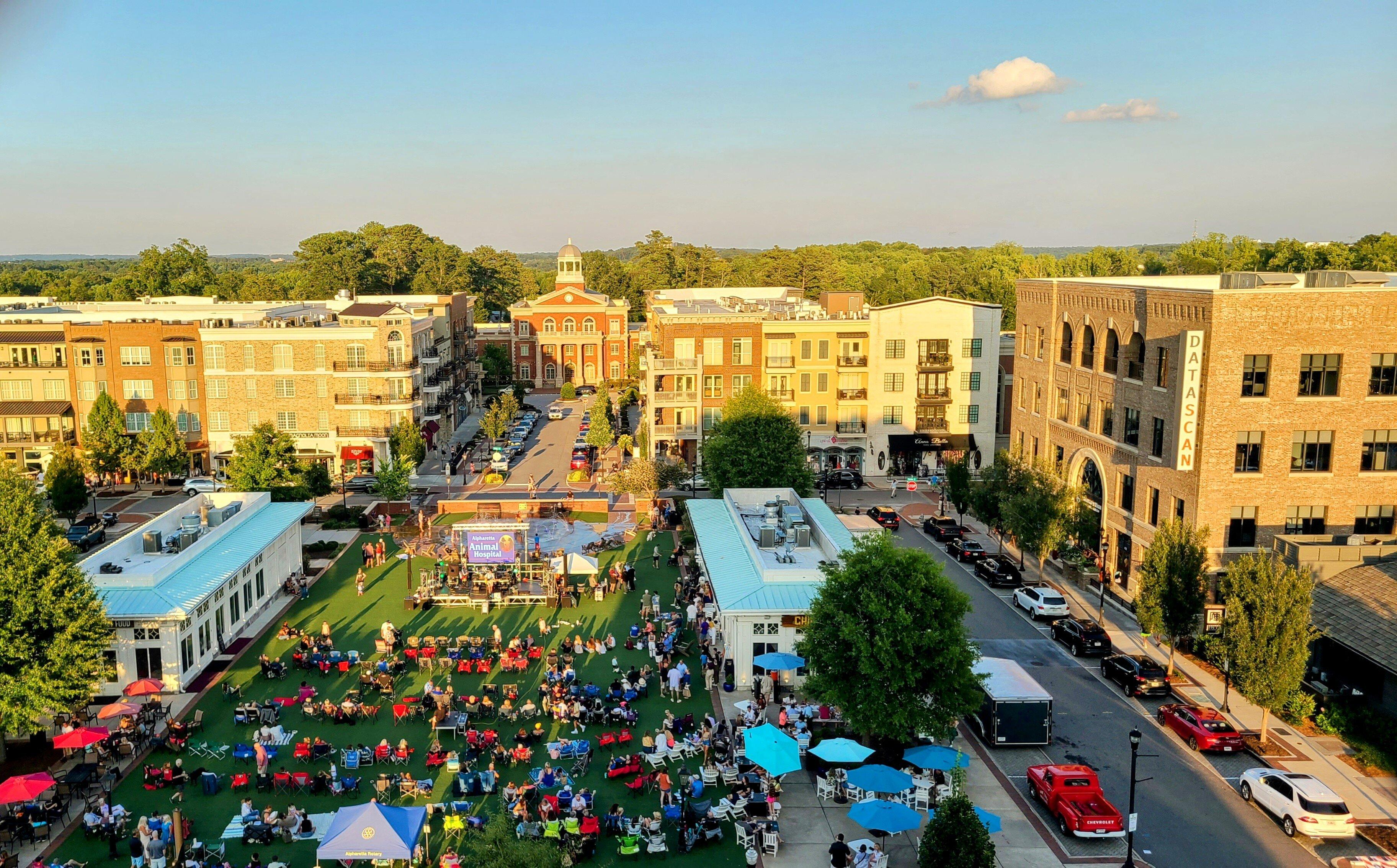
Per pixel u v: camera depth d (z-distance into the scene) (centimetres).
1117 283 5884
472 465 9931
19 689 3491
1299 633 3666
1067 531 5784
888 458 9281
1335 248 13925
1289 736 3900
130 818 3300
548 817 3166
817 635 3603
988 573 5988
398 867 2980
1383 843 3125
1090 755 3759
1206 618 4747
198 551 5044
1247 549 4881
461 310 13375
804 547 5072
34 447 8788
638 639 4903
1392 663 3731
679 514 7706
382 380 9169
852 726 3556
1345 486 4866
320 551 6756
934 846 2692
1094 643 4778
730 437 6881
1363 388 4806
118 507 8062
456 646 4900
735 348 9056
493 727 3991
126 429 8956
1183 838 3169
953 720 3497
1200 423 4812
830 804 3422
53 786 3281
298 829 3167
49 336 8862
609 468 9806
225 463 8988
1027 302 7000
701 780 3469
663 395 9019
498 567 6006
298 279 19525
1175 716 3941
